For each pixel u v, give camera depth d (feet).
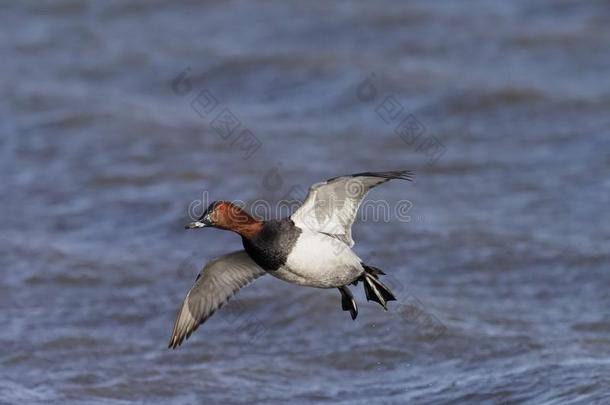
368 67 83.46
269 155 68.23
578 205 60.13
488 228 57.06
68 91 81.56
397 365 43.04
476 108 76.07
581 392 37.83
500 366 41.57
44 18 101.04
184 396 40.75
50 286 51.19
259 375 42.50
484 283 51.01
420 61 85.66
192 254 55.21
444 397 39.42
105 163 67.72
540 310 47.60
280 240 31.45
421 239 55.98
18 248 55.31
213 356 44.29
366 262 53.67
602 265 51.83
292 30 93.97
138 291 50.70
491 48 87.56
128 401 40.40
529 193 62.39
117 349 44.86
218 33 95.14
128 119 74.43
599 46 86.94
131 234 58.18
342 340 45.27
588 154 67.82
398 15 94.48
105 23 99.45
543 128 72.64
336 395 40.55
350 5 98.02
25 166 67.97
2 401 39.73
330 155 68.59
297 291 49.44
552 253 53.47
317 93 80.79
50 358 43.88
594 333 44.52
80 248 55.83
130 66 88.17
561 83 80.18
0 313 48.24
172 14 100.94
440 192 63.10
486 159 67.97
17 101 78.64
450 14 95.04
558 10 95.86
